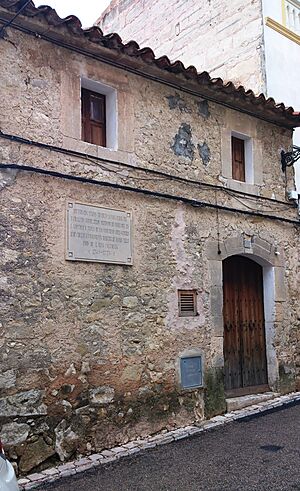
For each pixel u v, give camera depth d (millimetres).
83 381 4809
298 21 9219
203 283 6121
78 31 4855
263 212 7059
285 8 8875
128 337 5242
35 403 4453
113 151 5363
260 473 4145
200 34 9531
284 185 7508
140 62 5504
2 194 4465
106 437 4910
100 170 5223
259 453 4648
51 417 4543
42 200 4723
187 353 5816
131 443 5062
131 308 5312
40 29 4805
